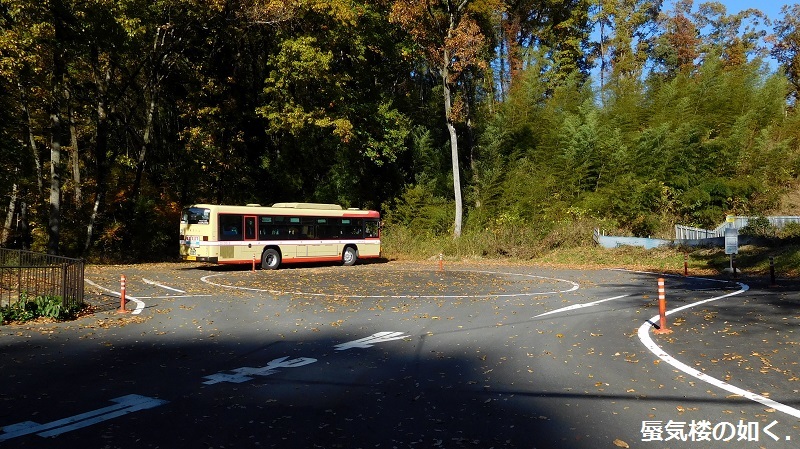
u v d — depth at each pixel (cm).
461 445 474
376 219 2906
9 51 1955
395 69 3841
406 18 2973
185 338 957
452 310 1264
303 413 559
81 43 2338
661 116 3578
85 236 2959
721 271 2177
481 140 3834
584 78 4894
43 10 2039
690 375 687
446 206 3650
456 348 866
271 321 1130
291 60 2831
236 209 2347
